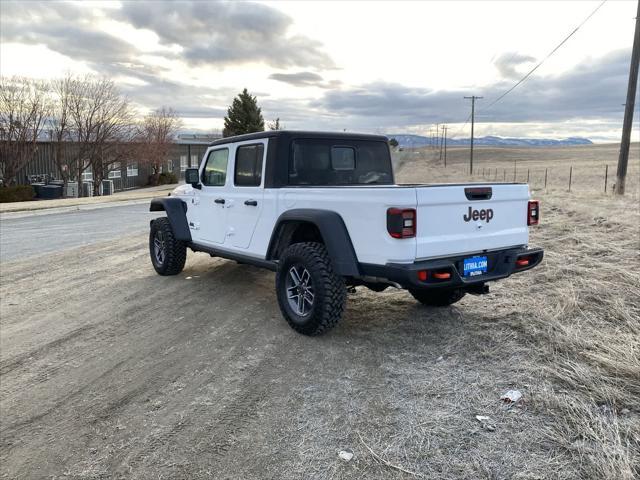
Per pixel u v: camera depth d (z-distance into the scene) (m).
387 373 3.81
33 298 6.46
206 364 4.17
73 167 34.09
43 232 13.17
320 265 4.42
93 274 7.80
